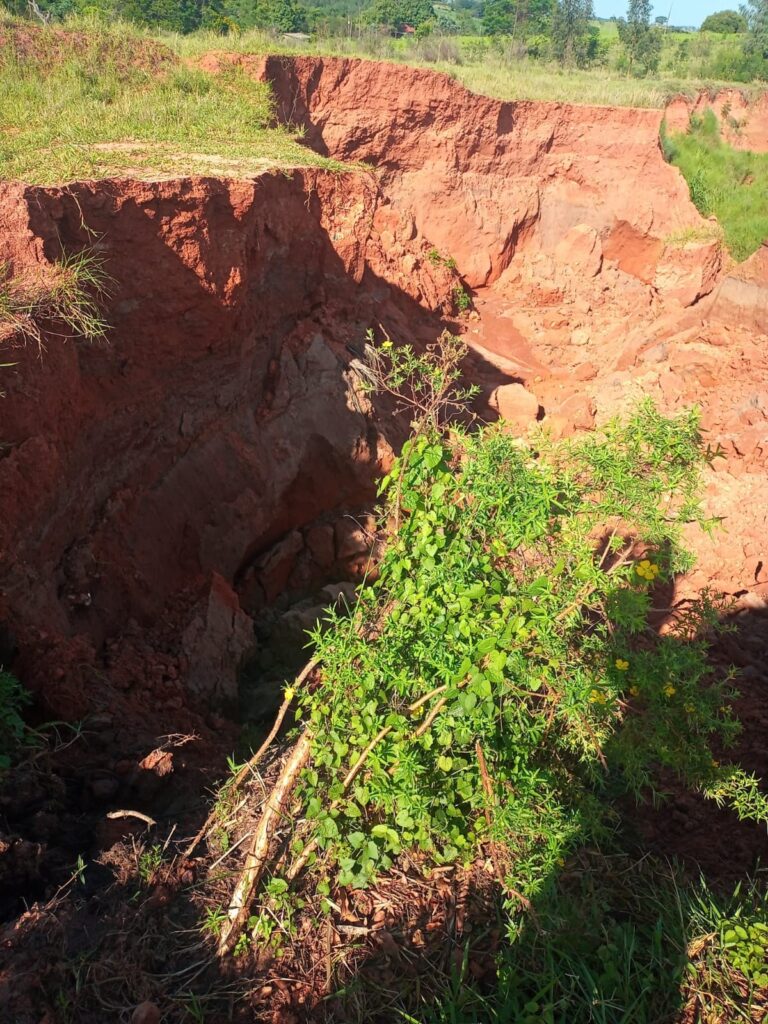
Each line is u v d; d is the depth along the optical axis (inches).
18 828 197.0
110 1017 165.0
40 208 283.1
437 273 713.6
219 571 388.8
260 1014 171.9
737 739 319.3
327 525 440.1
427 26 1631.4
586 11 1813.5
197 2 1381.6
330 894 197.9
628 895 213.2
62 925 174.6
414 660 202.2
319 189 488.7
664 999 181.5
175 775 238.8
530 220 821.9
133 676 301.7
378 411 474.6
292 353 452.8
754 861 245.9
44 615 267.0
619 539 218.7
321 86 677.3
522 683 203.6
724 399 596.4
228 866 203.5
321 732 197.8
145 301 333.7
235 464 395.9
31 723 239.1
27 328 255.4
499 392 607.5
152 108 509.7
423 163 756.0
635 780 231.5
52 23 616.7
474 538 210.1
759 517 467.8
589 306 784.9
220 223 364.8
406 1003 177.5
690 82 1128.2
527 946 187.6
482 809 211.8
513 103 797.2
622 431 226.4
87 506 311.1
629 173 858.1
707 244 831.7
